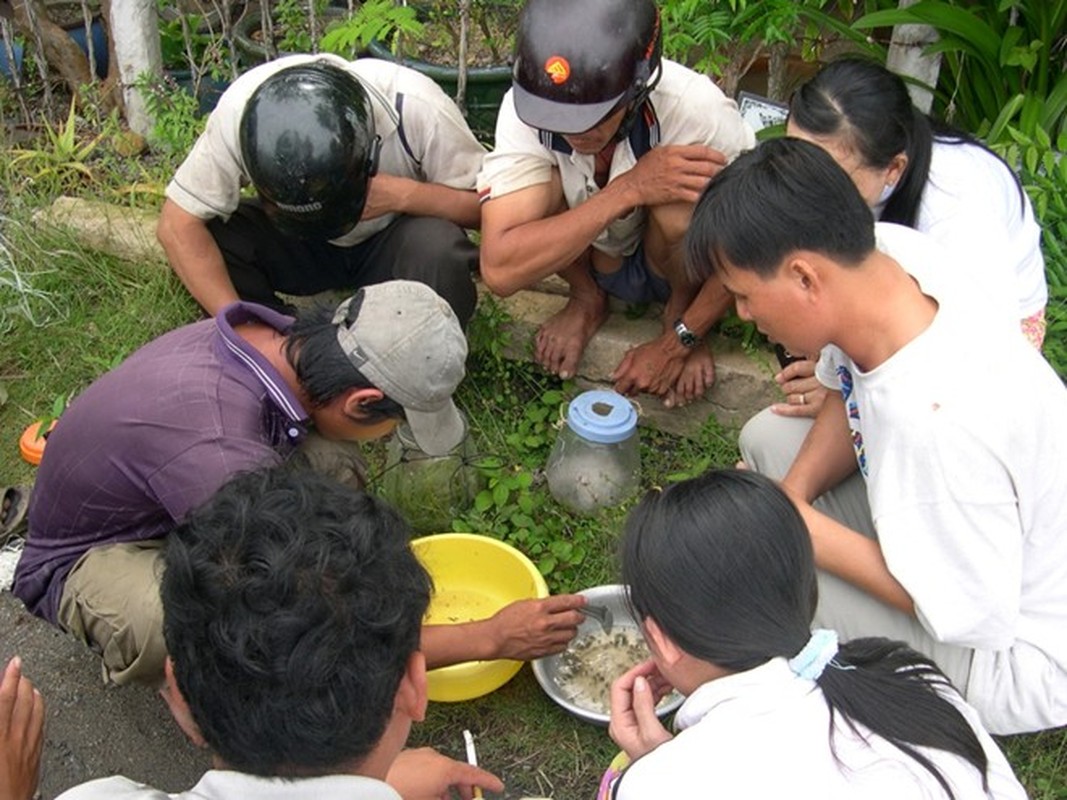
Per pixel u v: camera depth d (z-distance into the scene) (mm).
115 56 4387
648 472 3182
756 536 1631
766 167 1923
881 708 1552
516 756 2572
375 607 1403
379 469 3129
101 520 2400
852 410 2232
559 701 2537
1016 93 3537
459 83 3707
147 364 2271
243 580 1376
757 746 1520
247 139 2742
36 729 1897
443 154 3104
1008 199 2584
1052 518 2041
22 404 3506
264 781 1401
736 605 1617
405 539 1520
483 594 2857
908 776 1499
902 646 1694
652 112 2824
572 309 3287
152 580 2361
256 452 2162
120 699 2758
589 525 2982
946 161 2494
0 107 4383
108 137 4359
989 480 1919
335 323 2227
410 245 3084
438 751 2580
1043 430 1959
